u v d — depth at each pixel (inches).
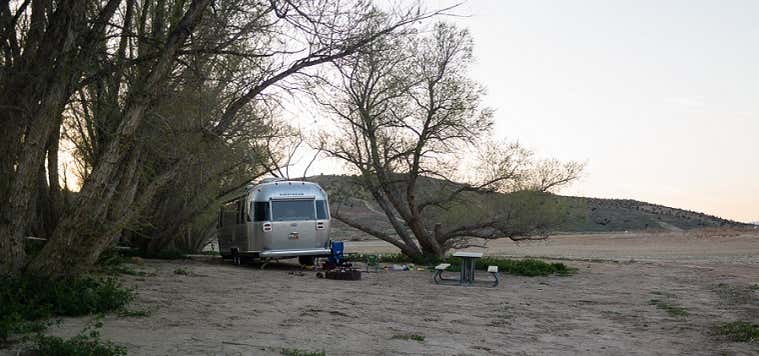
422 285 737.6
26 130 438.9
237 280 699.4
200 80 539.2
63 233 430.3
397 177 1061.1
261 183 952.9
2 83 445.4
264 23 509.4
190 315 427.8
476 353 350.3
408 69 998.4
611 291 703.7
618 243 2632.9
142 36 482.3
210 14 490.0
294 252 900.6
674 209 5600.4
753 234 3166.8
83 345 298.2
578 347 381.1
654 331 443.2
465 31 995.9
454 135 1023.0
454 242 1163.9
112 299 426.3
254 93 541.3
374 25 512.1
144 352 308.2
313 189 927.0
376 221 2723.9
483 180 1069.8
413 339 382.3
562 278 866.1
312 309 490.9
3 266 416.8
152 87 466.0
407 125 1031.6
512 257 1449.3
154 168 604.7
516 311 534.6
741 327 443.8
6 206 420.5
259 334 372.2
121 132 458.6
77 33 440.8
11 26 449.7
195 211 1002.7
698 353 369.4
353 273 779.4
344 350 340.5
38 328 345.7
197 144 553.3
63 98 463.2
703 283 789.2
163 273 729.6
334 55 510.3
